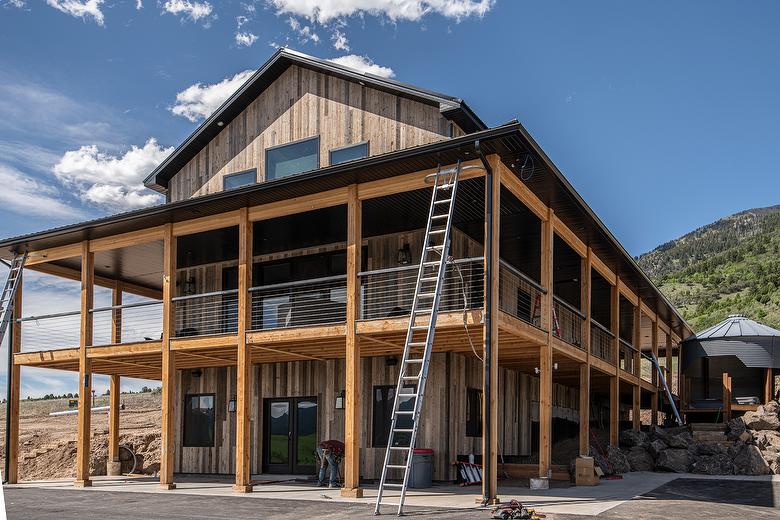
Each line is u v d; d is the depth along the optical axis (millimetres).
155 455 19625
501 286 15617
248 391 12664
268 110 15125
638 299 21125
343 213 13359
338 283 15234
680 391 23484
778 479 14172
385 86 13422
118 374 18656
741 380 25000
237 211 13375
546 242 12922
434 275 13945
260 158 15031
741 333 22828
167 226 14039
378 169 11344
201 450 16906
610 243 15422
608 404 28766
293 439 15664
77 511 10016
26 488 13906
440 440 13648
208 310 17125
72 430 28750
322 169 11516
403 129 13383
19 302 15992
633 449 17469
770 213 172250
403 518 8781
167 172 16266
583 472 13047
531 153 10656
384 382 14539
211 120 15375
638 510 9195
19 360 15781
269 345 13195
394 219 13820
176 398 17453
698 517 8648
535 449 18688
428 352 10055
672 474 15789
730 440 17359
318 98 14469
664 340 29969
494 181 10672
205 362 15820
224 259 17016
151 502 10984
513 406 17172
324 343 12820
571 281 19531
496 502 10055
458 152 10641
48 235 14742
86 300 14945
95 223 14062
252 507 10109
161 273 18594
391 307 14406
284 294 15992
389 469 14031
